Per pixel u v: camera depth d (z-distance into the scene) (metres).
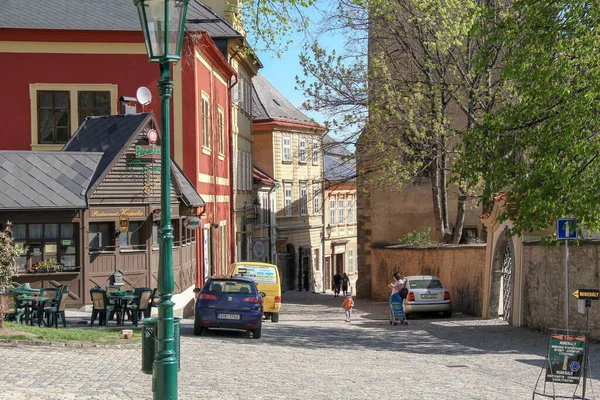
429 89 37.34
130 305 22.75
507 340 23.20
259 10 26.53
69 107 33.06
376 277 45.75
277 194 65.81
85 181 26.11
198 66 33.84
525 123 21.09
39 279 25.31
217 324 22.41
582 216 18.81
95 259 26.11
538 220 20.31
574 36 19.58
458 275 36.53
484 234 45.16
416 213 46.97
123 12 34.28
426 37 36.72
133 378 13.25
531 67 20.23
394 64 38.69
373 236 47.59
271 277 29.70
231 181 44.41
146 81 33.12
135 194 26.75
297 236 68.75
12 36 32.59
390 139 38.03
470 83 36.22
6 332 17.45
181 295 29.86
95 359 15.32
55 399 10.95
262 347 20.09
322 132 42.00
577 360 11.75
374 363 17.50
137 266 26.89
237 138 47.56
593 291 15.30
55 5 34.41
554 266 24.39
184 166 33.06
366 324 30.27
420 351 20.56
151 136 27.19
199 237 34.19
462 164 22.11
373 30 39.00
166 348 9.77
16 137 32.84
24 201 25.00
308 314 35.91
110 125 28.19
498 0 34.19
